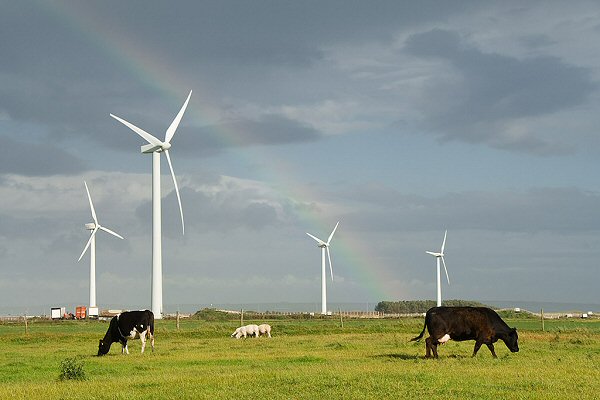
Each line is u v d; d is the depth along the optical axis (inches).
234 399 772.0
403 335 2052.2
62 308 4340.6
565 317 4500.5
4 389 874.8
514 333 1216.8
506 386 842.2
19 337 2102.6
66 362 1022.4
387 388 821.2
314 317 4249.5
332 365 1104.8
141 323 1467.8
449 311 1198.3
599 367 1039.6
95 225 4266.7
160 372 1079.0
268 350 1498.5
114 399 789.2
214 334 2218.3
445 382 866.8
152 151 3486.7
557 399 747.4
